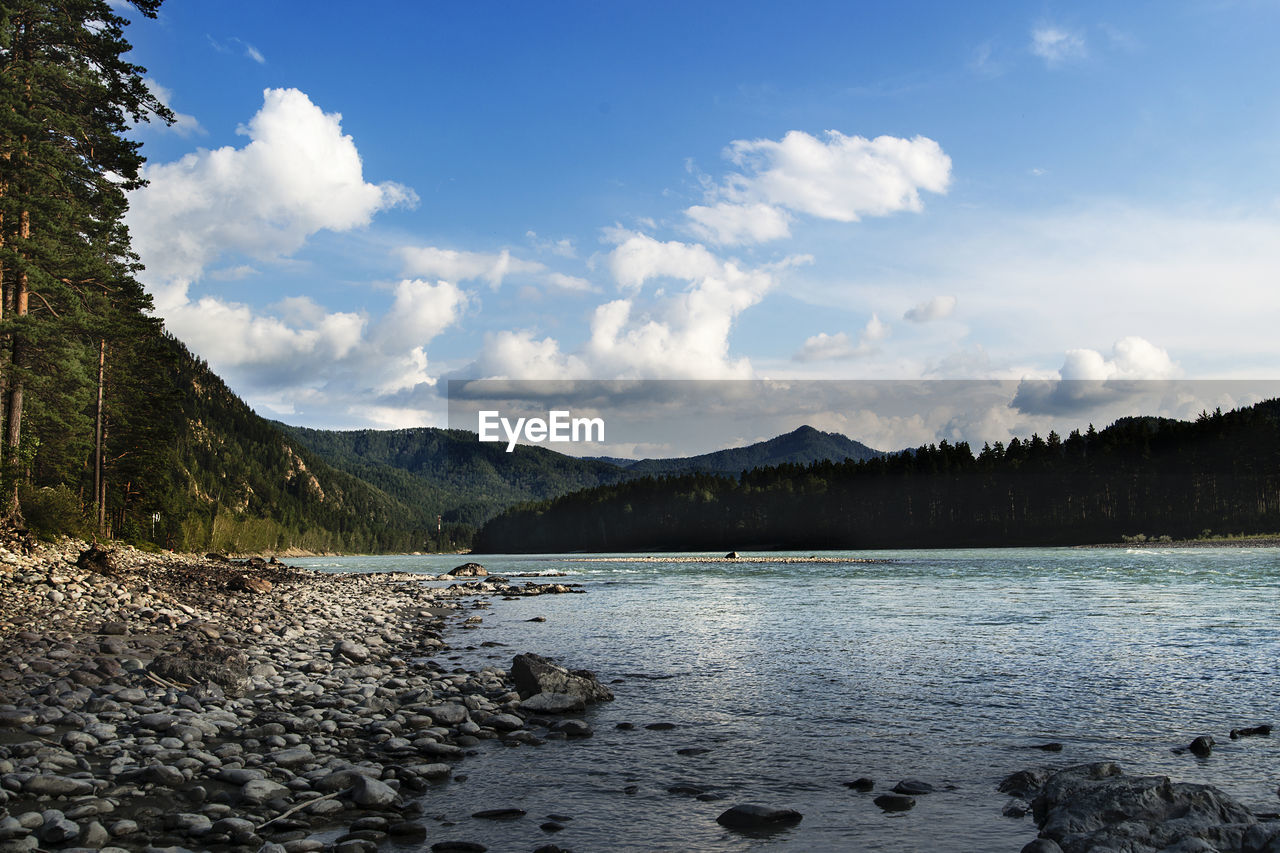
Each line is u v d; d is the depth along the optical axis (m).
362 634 19.03
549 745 9.21
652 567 69.56
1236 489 108.25
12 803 6.52
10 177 35.50
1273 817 6.13
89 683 11.51
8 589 21.02
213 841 5.98
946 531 140.62
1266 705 10.69
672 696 11.94
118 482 68.88
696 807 7.01
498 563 97.00
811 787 7.58
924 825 6.46
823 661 14.91
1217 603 24.45
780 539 164.25
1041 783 7.28
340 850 5.79
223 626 18.53
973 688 12.13
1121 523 118.94
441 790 7.51
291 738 8.95
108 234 43.06
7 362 36.06
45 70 34.28
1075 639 17.14
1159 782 6.15
